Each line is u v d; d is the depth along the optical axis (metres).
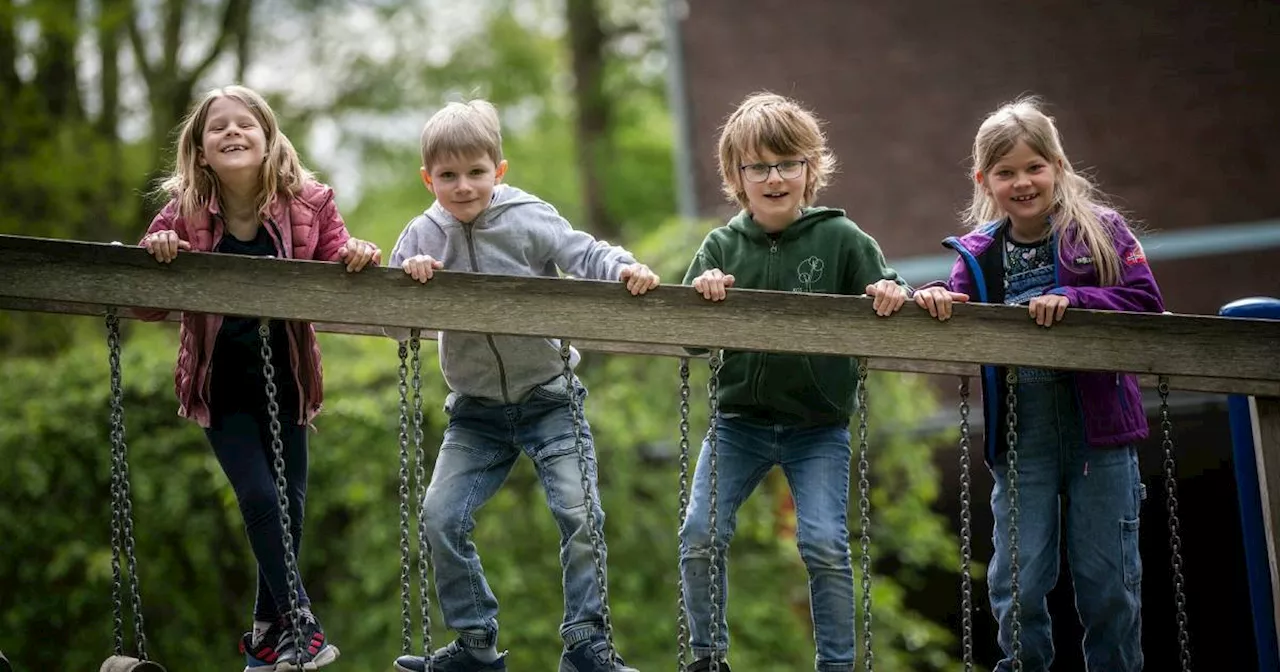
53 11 20.11
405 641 6.36
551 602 16.22
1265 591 7.50
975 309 6.50
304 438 7.02
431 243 6.98
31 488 15.86
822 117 19.75
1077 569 6.76
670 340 6.50
